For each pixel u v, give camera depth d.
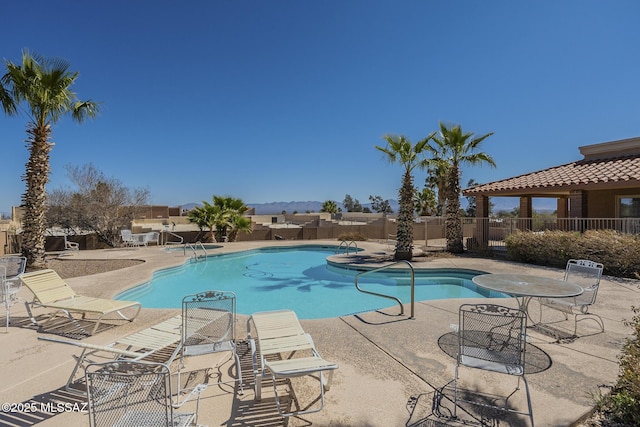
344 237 19.97
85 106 10.70
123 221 18.78
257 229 21.56
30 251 10.34
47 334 4.76
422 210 31.31
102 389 2.15
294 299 8.61
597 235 9.46
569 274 5.62
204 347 3.49
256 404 2.96
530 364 3.69
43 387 3.26
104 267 11.12
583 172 12.53
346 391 3.17
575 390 3.13
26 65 9.36
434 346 4.28
